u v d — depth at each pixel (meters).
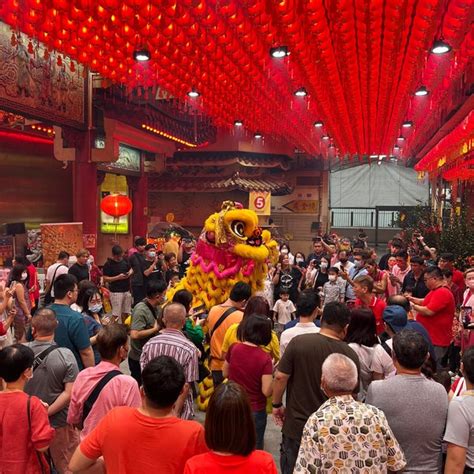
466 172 16.33
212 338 5.39
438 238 13.78
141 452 2.41
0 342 6.06
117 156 14.73
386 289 8.62
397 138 19.12
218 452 2.22
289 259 11.11
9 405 3.10
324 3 5.81
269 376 4.03
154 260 10.20
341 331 3.66
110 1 5.09
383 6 5.93
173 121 18.52
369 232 32.44
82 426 3.38
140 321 5.61
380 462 2.62
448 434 2.86
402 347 3.04
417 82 9.55
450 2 5.49
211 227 6.49
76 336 4.45
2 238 14.80
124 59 7.61
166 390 2.44
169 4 5.18
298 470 2.67
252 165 24.00
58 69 12.46
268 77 9.52
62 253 8.86
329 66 8.23
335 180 33.28
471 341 5.87
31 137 17.83
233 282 6.49
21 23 5.84
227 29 6.25
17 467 3.06
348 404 2.70
